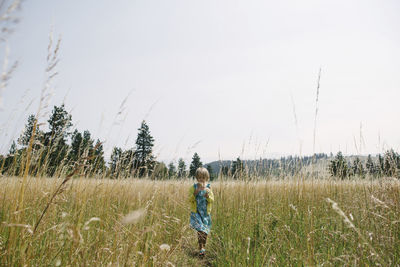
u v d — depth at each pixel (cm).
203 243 408
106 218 258
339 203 421
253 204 463
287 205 469
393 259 264
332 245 322
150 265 236
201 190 448
